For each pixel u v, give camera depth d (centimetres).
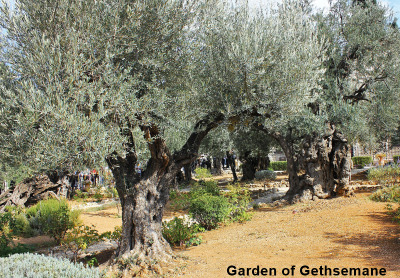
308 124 1152
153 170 688
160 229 696
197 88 695
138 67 584
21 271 432
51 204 1248
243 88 702
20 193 1750
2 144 494
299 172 1362
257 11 797
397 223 791
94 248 926
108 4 557
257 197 1719
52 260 487
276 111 734
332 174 1312
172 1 578
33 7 520
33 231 1186
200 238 868
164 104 594
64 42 509
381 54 1219
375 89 1277
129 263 621
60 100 446
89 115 502
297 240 756
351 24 1248
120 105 508
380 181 1577
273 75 724
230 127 781
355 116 1147
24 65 500
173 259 661
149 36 576
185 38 630
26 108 438
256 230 923
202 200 1036
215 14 726
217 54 730
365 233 746
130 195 670
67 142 443
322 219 938
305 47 831
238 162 4131
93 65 525
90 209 1678
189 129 804
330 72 1258
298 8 970
